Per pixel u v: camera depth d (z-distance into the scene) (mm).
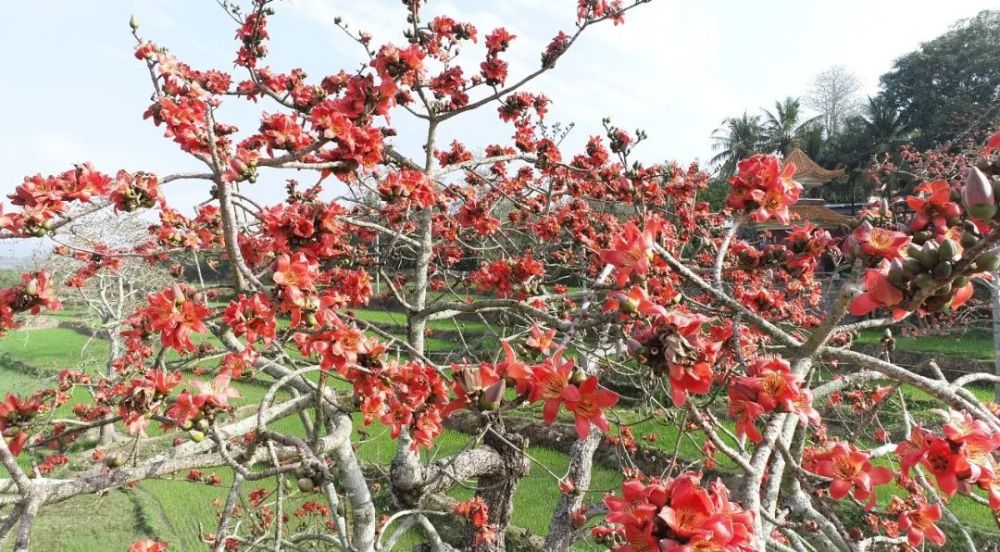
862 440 6223
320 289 3436
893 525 4137
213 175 1935
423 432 2199
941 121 23812
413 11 4141
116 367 5543
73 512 8078
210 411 1670
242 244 3078
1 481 1941
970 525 6328
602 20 3959
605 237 4559
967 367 12547
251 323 1817
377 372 2039
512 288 3389
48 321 29656
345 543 2926
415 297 4348
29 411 2008
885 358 2650
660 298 1950
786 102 30391
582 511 4656
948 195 1530
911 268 1145
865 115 28391
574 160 5012
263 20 3992
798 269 2365
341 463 3236
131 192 1896
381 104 2232
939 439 1199
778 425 1801
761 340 2523
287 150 2240
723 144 31047
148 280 11344
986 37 24797
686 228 6066
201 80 3809
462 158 5293
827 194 29609
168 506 8383
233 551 4402
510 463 5441
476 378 1315
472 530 5617
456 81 4129
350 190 4340
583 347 3014
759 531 1471
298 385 2840
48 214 1822
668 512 967
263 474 1662
